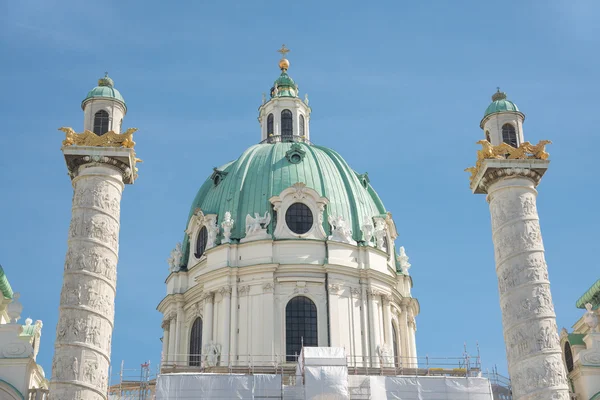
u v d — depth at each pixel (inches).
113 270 2134.6
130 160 2203.5
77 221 2132.1
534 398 2100.1
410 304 3048.7
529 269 2210.9
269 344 2711.6
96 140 2188.7
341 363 2368.4
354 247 2913.4
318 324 2773.1
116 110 2271.2
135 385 2539.4
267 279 2807.6
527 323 2162.9
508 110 2380.7
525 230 2247.8
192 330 2933.1
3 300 2461.9
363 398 2363.4
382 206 3152.1
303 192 2940.5
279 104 3405.5
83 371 1998.0
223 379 2337.6
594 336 2365.9
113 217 2165.4
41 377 2338.8
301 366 2425.0
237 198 2999.5
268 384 2342.5
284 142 3257.9
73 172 2208.4
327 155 3191.4
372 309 2837.1
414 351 3011.8
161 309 3058.6
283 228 2893.7
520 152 2305.6
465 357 2566.4
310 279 2824.8
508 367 2192.4
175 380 2327.8
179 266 3048.7
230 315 2787.9
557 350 2142.0
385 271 2945.4
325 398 2305.6
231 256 2871.6
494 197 2305.6
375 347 2783.0
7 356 2144.4
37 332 2378.2
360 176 3186.5
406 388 2358.5
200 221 3016.7
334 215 2960.1
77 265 2086.6
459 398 2353.6
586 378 2309.3
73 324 2032.5
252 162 3127.5
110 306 2103.8
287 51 3636.8
